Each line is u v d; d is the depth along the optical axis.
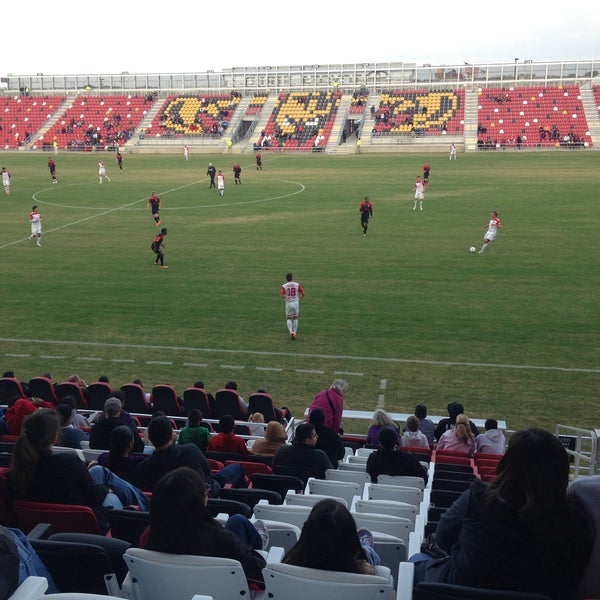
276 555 5.36
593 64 94.19
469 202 47.84
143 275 30.58
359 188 55.56
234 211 46.22
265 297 27.09
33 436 6.55
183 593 4.61
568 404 17.75
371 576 4.13
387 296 26.88
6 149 96.69
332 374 20.00
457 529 4.13
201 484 4.89
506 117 89.69
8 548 3.95
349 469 11.14
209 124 96.94
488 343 21.91
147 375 20.19
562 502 3.75
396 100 95.88
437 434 15.02
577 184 54.69
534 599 3.71
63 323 24.48
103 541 5.39
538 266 30.88
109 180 63.41
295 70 103.75
